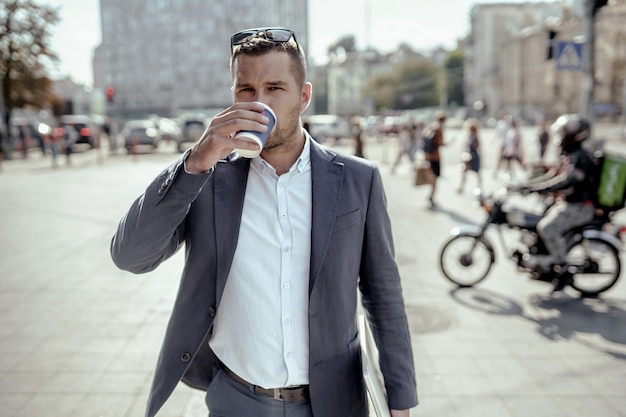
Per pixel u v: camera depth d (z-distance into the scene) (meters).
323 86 120.00
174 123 47.00
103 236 9.10
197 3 97.44
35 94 36.47
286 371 1.68
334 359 1.69
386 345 1.82
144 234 1.55
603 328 5.05
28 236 9.13
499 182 16.16
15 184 16.50
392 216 10.74
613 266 6.08
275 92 1.58
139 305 5.65
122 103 98.19
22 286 6.32
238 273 1.68
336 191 1.70
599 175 5.58
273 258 1.67
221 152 1.47
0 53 34.00
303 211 1.70
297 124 1.65
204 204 1.69
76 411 3.63
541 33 66.56
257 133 1.46
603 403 3.75
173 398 3.75
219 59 97.50
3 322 5.19
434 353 4.55
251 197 1.71
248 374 1.71
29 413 3.60
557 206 5.84
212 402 1.80
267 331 1.67
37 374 4.12
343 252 1.68
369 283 1.83
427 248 8.11
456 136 43.69
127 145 31.56
